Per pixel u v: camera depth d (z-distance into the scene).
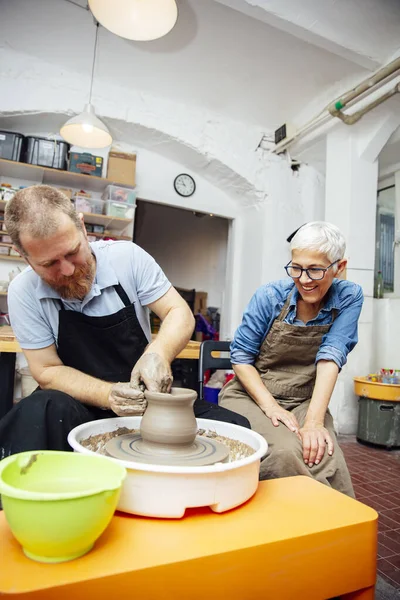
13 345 1.98
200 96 4.05
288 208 4.57
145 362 0.97
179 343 1.28
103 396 1.11
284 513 0.71
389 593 1.34
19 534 0.52
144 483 0.67
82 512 0.52
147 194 4.37
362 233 3.66
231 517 0.69
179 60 3.55
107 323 1.33
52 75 3.67
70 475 0.63
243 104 4.13
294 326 1.53
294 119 4.23
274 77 3.70
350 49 3.01
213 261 6.75
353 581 0.68
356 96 3.25
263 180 4.46
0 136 3.50
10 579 0.49
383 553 1.63
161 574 0.54
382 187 4.39
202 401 1.44
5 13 3.11
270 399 1.52
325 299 1.57
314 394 1.45
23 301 1.25
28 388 3.32
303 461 1.28
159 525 0.66
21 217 0.98
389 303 3.92
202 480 0.67
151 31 2.47
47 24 3.21
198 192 4.66
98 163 3.84
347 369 3.59
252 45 3.31
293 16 2.79
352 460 2.88
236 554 0.58
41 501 0.50
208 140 4.23
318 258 1.37
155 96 4.04
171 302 1.42
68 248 1.03
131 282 1.39
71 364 1.35
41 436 0.95
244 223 4.89
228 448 0.91
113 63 3.62
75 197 3.81
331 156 3.85
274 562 0.61
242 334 1.65
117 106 3.89
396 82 3.05
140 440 0.89
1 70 3.50
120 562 0.54
